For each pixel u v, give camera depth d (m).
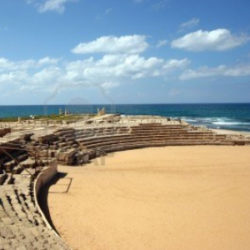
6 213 13.69
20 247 10.38
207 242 13.81
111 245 13.15
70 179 23.22
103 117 65.81
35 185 18.92
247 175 26.56
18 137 28.88
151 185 22.58
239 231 15.05
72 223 15.21
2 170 21.05
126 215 16.59
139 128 47.03
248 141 47.22
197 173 27.05
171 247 13.23
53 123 50.78
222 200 19.69
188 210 17.72
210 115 152.00
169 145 44.72
